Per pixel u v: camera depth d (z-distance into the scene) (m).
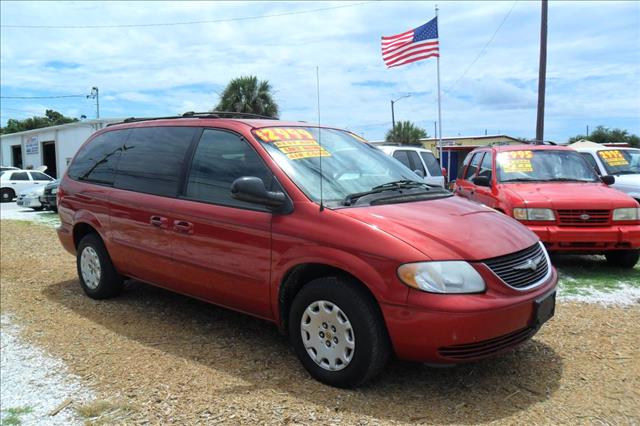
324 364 3.59
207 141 4.61
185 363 4.04
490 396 3.43
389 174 4.55
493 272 3.30
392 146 12.05
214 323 4.93
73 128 35.34
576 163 8.10
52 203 16.38
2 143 46.78
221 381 3.71
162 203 4.68
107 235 5.34
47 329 4.93
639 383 3.61
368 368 3.37
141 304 5.56
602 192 6.95
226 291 4.20
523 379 3.68
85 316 5.24
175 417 3.25
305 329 3.68
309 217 3.68
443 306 3.12
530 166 7.96
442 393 3.47
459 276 3.21
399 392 3.48
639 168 10.28
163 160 4.89
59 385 3.79
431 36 13.97
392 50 14.47
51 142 38.53
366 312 3.34
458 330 3.13
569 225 6.59
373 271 3.30
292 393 3.49
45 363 4.17
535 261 3.66
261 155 4.12
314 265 3.63
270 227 3.82
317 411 3.25
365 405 3.31
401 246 3.28
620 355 4.08
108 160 5.57
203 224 4.29
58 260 8.14
